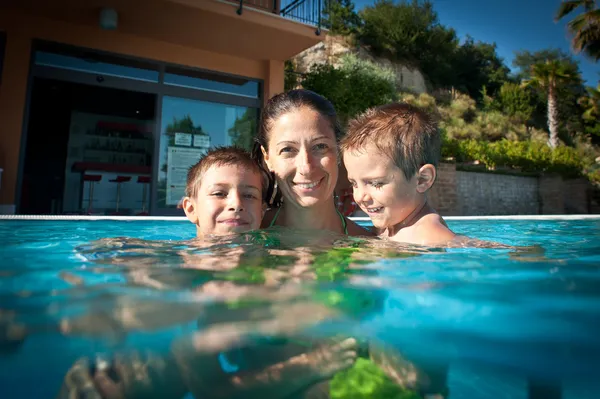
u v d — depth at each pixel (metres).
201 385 0.67
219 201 1.74
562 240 2.14
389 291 0.89
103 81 7.02
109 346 0.67
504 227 3.40
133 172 8.84
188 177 2.08
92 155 10.13
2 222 3.14
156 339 0.68
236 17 6.71
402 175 1.68
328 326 0.73
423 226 1.69
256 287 0.92
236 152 1.94
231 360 0.69
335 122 1.85
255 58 8.23
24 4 6.16
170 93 7.59
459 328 0.70
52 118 9.98
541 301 0.82
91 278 1.01
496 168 14.06
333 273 1.05
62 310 0.78
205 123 8.02
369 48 22.39
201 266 1.13
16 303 0.82
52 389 0.64
